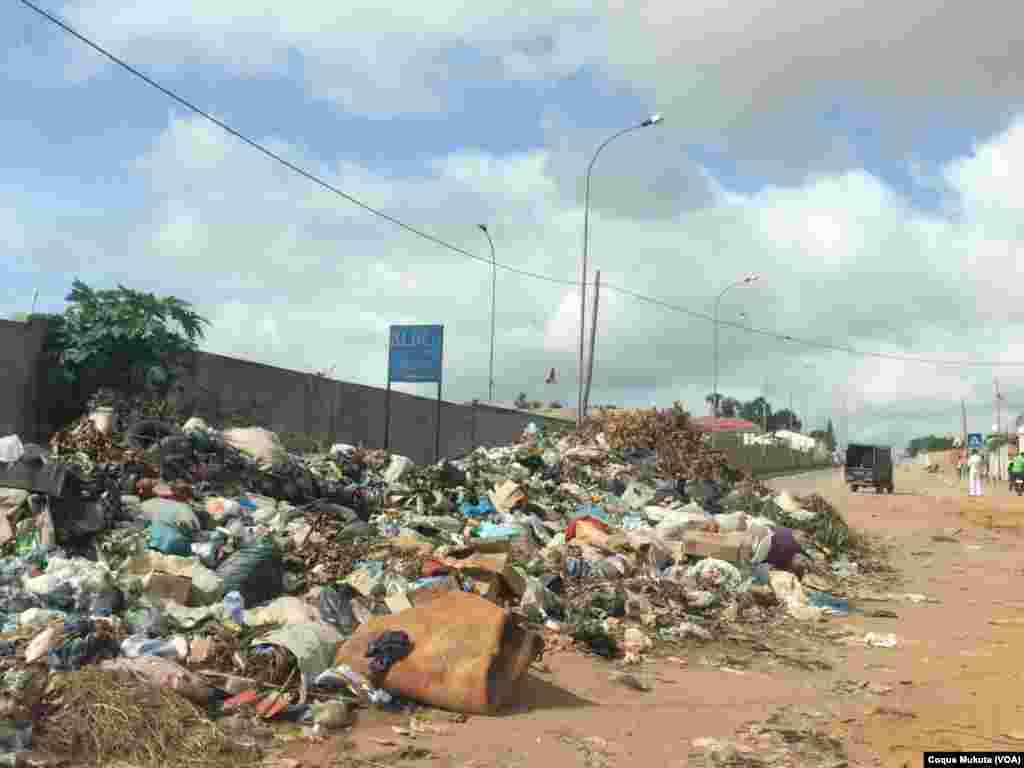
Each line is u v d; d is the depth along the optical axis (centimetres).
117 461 1162
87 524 952
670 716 729
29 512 956
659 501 1912
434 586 922
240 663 712
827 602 1324
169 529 978
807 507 2070
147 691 611
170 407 1488
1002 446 8069
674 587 1218
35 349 1622
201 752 570
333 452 1695
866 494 4747
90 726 566
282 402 2256
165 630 776
